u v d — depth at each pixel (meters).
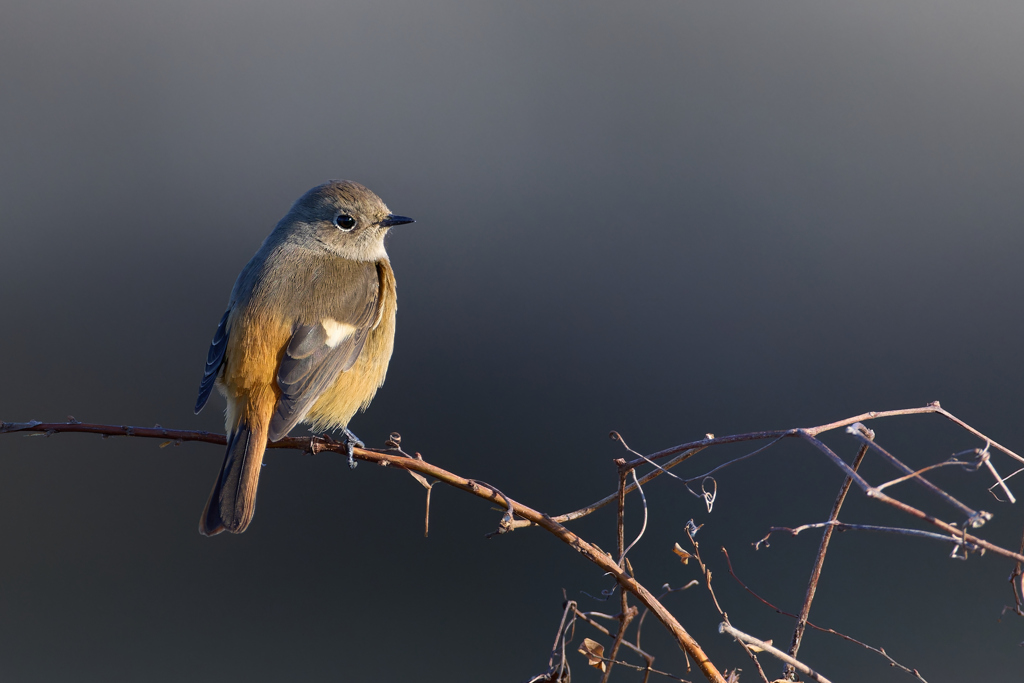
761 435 5.19
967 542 4.13
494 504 5.94
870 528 4.41
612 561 5.66
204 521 7.52
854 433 4.96
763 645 5.04
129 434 7.05
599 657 5.57
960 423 5.24
